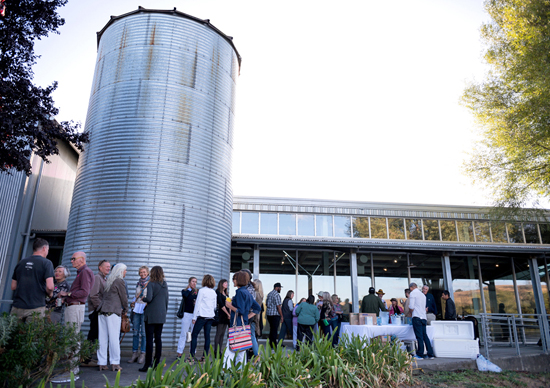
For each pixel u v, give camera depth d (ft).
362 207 59.72
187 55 40.83
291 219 58.03
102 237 35.12
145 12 41.55
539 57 42.14
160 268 22.94
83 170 38.50
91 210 36.27
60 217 56.18
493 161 46.93
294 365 17.48
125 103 38.42
